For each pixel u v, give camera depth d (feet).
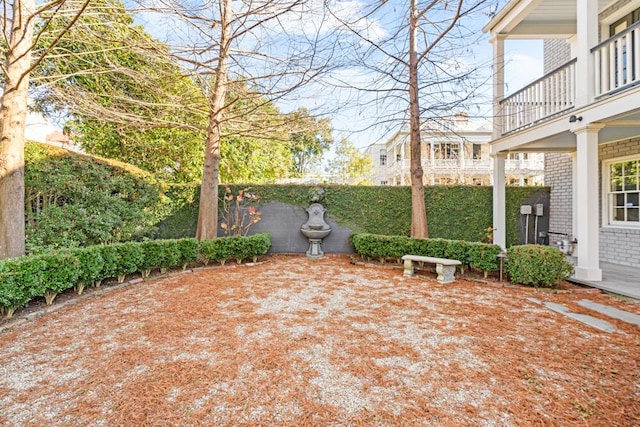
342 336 10.05
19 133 14.28
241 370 7.91
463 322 11.31
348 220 28.50
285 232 28.66
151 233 25.25
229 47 21.61
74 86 21.12
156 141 30.27
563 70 18.40
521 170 55.01
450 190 28.09
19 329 10.45
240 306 12.98
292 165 67.05
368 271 20.57
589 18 16.07
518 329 10.66
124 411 6.30
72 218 18.80
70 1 16.07
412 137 23.48
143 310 12.42
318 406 6.54
